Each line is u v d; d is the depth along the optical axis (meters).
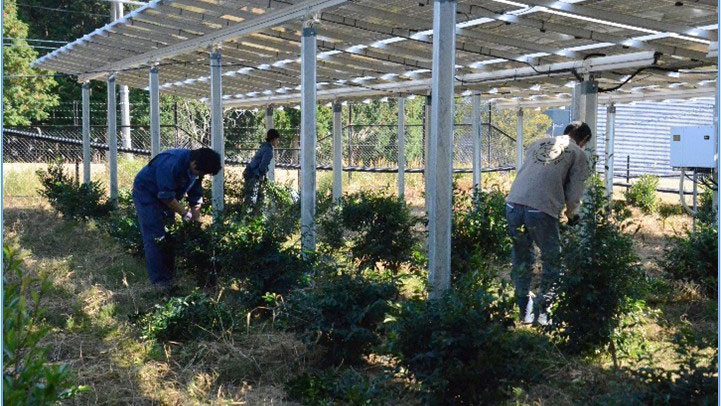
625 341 6.14
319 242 9.30
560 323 6.13
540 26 8.03
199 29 10.54
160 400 5.26
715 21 7.54
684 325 7.05
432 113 6.13
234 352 6.08
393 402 5.22
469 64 11.48
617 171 25.27
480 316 4.75
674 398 4.38
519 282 6.99
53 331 6.72
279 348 6.21
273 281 7.46
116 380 5.66
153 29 10.98
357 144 30.48
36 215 14.69
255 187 13.36
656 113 24.88
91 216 13.41
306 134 8.52
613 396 4.68
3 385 3.27
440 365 4.71
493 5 7.73
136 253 9.82
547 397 5.27
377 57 11.13
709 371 4.42
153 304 7.79
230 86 17.39
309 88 8.50
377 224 8.94
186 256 8.34
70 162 23.95
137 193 8.53
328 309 5.84
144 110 34.78
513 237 6.99
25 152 28.62
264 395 5.38
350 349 5.90
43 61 15.45
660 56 8.67
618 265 6.00
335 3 7.98
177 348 6.38
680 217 15.92
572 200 6.84
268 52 12.43
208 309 6.75
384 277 6.56
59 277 8.75
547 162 6.91
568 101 18.42
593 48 9.18
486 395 4.72
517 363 4.75
